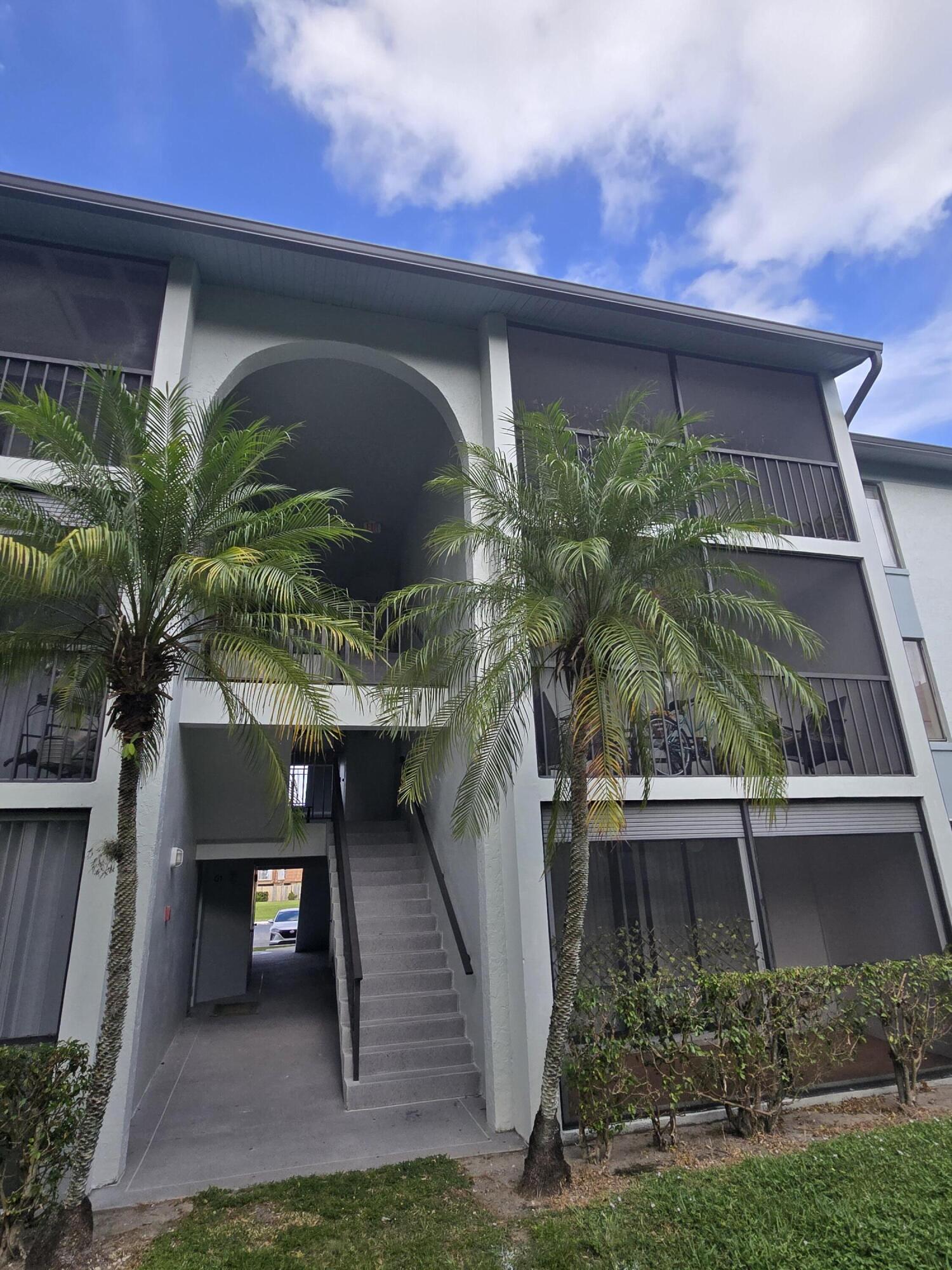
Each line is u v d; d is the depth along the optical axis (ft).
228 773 32.30
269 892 140.87
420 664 17.57
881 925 27.17
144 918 17.76
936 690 29.89
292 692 14.51
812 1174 14.16
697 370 28.50
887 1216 12.22
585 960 19.57
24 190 20.16
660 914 23.99
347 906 23.85
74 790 17.67
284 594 13.71
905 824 24.04
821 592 28.07
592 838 20.81
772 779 15.69
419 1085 20.27
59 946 17.11
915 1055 19.43
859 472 29.89
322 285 24.20
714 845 26.63
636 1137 17.52
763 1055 17.33
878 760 24.97
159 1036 22.77
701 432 28.48
